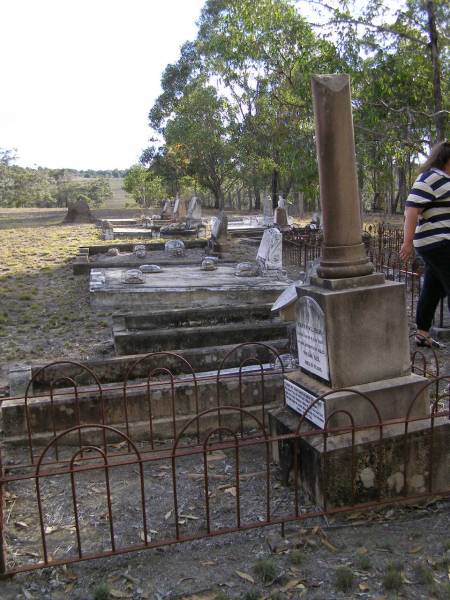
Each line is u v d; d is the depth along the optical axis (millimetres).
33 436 4547
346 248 3547
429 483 3447
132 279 10227
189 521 3387
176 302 9781
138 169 52500
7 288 11977
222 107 36406
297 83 17984
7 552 3119
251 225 24172
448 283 4562
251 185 42812
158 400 4695
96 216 34688
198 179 44969
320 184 3574
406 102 14766
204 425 4801
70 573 2883
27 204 74875
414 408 3596
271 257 10844
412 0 13508
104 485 3898
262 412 4781
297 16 18234
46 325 8820
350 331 3479
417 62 14242
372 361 3559
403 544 2998
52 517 3490
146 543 2955
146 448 4559
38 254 17344
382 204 34812
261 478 3891
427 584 2652
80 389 4785
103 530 3330
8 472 4117
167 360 5758
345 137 3438
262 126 31922
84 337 8078
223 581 2766
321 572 2787
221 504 3564
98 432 4605
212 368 5863
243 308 7797
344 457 3287
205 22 36719
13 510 3584
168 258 15477
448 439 3498
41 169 84688
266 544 3072
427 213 4512
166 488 3824
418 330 5242
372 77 14352
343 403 3410
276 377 4922
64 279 12875
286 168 22828
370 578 2719
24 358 7082
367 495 3375
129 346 6551
